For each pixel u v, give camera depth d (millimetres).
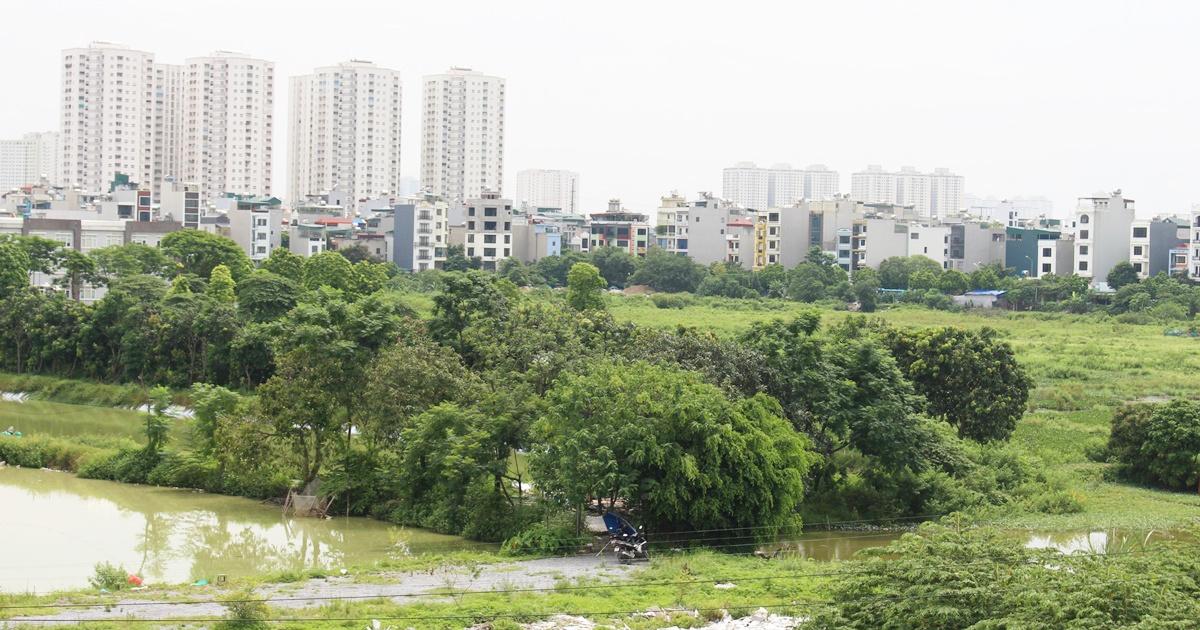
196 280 122938
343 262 135000
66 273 136625
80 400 100500
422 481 61250
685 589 46656
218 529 59312
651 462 54031
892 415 63938
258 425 64125
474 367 73250
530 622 41781
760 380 64500
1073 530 59125
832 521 62219
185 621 39969
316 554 54594
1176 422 70312
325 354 63969
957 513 54875
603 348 69875
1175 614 32000
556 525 55594
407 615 41812
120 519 61094
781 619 42594
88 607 42219
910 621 34406
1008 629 31875
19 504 64062
